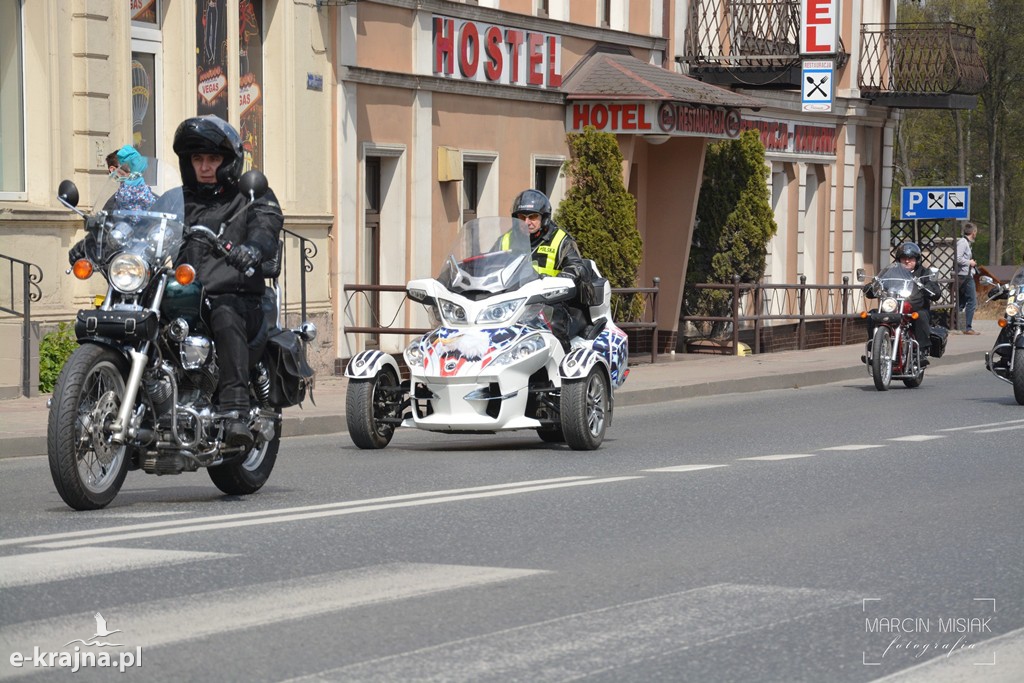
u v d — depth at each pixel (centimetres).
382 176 3559
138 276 1424
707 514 1549
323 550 1296
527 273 2198
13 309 2623
